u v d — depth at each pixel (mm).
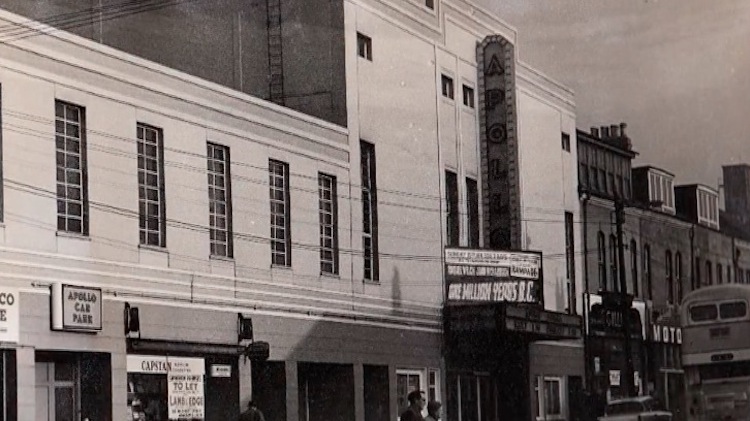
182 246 24812
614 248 45812
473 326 35312
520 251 38469
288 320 27938
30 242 21000
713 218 50969
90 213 22578
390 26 34469
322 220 30359
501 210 39250
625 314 43812
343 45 31922
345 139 31453
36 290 20906
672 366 47406
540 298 38500
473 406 36969
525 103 41375
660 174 48406
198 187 25562
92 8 28500
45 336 20906
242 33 32000
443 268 36000
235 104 26906
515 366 38438
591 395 42344
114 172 23297
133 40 29500
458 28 38594
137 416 22859
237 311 26141
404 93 34969
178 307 24344
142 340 22953
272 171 28406
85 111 22797
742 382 32250
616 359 43969
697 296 33062
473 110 39469
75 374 21953
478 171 39469
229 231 26422
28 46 21469
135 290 23219
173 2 30562
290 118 29000
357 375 30531
